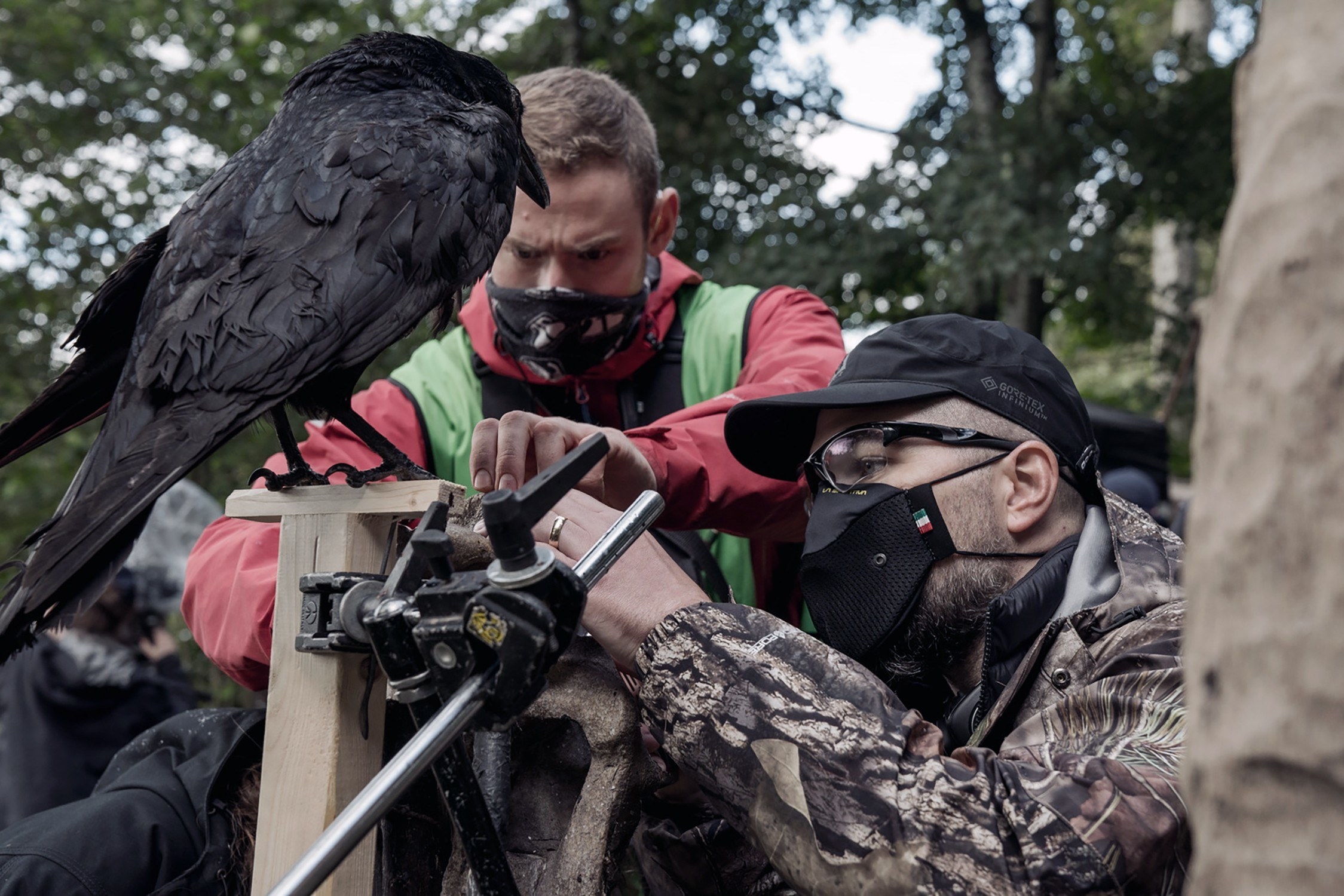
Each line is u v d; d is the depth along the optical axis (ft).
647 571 4.37
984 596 4.92
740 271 29.53
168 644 11.91
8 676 11.19
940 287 29.19
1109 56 31.14
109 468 3.64
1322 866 1.76
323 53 28.12
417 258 4.11
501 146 4.58
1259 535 1.87
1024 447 4.93
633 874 5.37
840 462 5.17
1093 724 4.23
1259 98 2.05
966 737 4.76
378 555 4.13
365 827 2.99
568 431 4.78
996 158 28.27
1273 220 1.93
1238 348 1.95
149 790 5.06
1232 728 1.88
